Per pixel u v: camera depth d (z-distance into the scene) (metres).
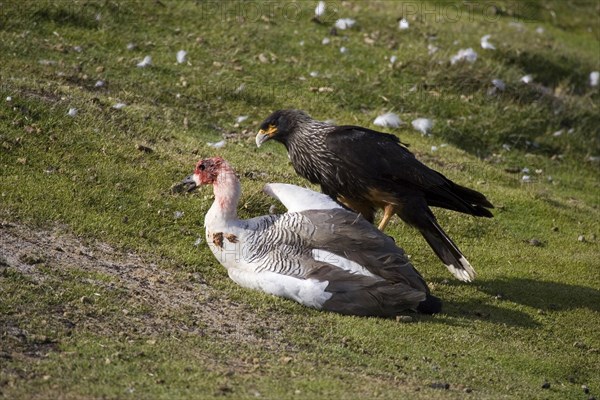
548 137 19.59
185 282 11.27
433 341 10.84
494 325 11.74
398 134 18.03
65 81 16.19
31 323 9.34
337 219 11.25
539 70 22.08
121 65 17.56
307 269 10.95
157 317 10.16
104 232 12.02
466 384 9.93
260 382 8.88
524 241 15.09
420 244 14.01
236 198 11.47
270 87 18.34
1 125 13.58
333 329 10.57
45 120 14.05
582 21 27.88
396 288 10.85
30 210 11.95
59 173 13.05
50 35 17.94
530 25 26.11
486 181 17.12
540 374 10.81
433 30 22.25
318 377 9.21
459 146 18.58
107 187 13.03
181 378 8.73
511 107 19.77
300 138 13.09
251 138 16.47
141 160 13.99
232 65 18.75
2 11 18.03
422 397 9.09
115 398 8.14
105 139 14.19
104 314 9.91
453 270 12.68
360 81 19.22
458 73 20.06
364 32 21.27
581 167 19.22
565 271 14.10
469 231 14.95
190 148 15.02
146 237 12.27
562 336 11.96
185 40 19.17
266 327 10.38
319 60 19.67
